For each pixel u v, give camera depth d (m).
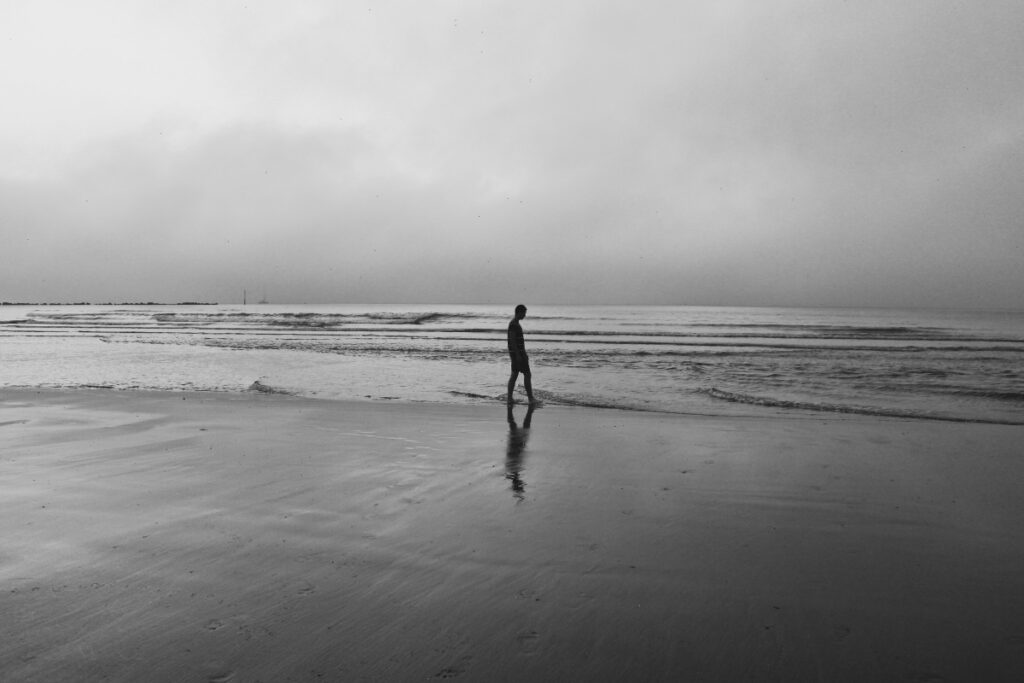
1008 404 11.68
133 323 62.12
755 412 10.52
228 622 2.85
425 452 6.75
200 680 2.37
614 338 38.44
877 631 2.80
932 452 6.73
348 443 7.24
